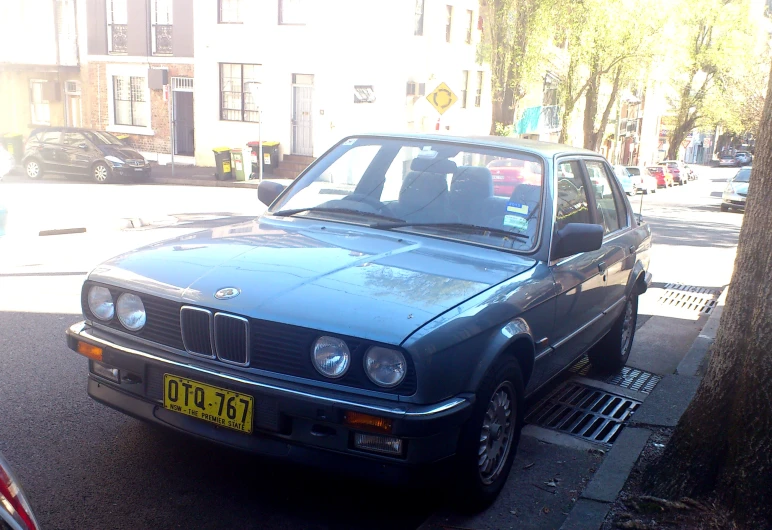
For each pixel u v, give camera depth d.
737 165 97.31
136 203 16.98
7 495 2.11
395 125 26.45
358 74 25.02
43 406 4.72
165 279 3.53
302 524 3.54
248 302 3.24
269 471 4.02
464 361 3.27
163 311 3.45
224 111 26.72
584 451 4.68
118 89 28.56
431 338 3.09
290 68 25.33
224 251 3.83
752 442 3.32
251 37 25.61
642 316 8.69
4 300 7.39
